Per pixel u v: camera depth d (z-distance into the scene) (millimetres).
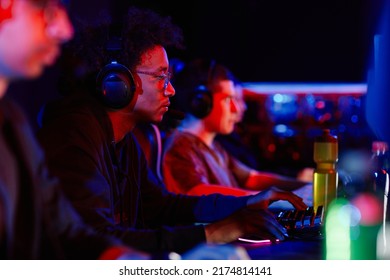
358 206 2059
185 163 3000
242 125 4566
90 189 1721
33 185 1277
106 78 1888
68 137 1756
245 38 4785
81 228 1452
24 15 1161
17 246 1272
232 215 1843
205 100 3064
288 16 4711
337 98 4602
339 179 2607
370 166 2518
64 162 1725
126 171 2111
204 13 4812
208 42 4824
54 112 1859
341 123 4531
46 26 1185
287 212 2135
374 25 4535
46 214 1344
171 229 1713
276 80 4715
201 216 2229
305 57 4672
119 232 1674
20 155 1272
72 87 1983
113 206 1927
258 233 1876
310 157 4570
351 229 1861
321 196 2195
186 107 3156
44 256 1352
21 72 1188
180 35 2119
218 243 1758
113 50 1997
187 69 3195
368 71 4379
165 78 2057
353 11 4578
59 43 1242
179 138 3062
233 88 3254
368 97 3645
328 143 2195
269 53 4738
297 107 4652
